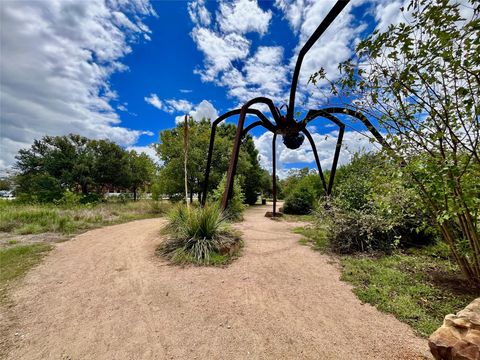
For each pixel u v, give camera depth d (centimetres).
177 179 1227
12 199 1137
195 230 395
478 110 168
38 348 163
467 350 125
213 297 239
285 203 1047
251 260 354
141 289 257
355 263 330
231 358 155
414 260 326
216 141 1351
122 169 1791
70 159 1714
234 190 861
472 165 184
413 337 172
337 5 328
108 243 459
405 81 195
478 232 215
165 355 157
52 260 353
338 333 180
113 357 155
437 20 165
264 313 209
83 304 224
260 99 567
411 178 215
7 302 225
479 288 232
